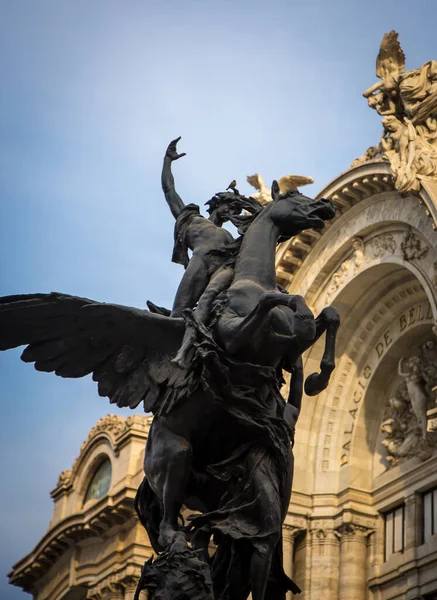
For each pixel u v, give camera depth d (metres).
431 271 31.00
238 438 11.52
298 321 10.70
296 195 12.30
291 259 36.75
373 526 34.66
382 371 35.81
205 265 12.41
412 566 32.38
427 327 34.09
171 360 11.40
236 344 11.26
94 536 42.91
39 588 48.38
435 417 27.73
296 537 35.47
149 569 10.73
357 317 36.03
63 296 11.95
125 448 42.34
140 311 11.95
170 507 11.37
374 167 32.28
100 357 12.09
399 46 31.69
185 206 13.15
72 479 46.38
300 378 11.92
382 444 35.50
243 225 12.55
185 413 11.54
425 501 33.28
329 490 35.47
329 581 34.25
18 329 12.00
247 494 11.13
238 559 10.95
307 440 36.38
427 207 29.91
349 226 34.91
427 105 30.83
